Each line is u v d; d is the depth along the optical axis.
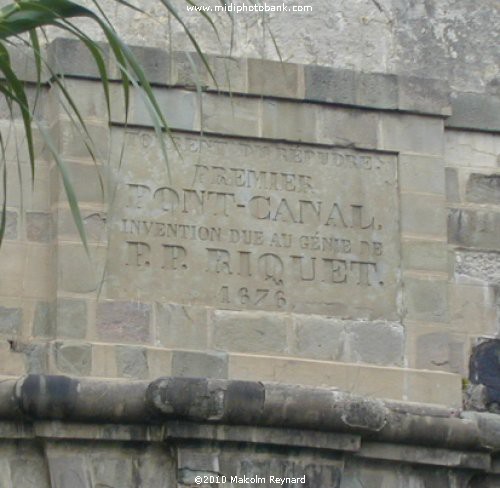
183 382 13.80
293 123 15.28
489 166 16.00
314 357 14.81
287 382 14.62
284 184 15.16
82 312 14.23
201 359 14.43
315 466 14.30
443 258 15.41
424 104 15.68
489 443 14.84
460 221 15.74
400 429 14.52
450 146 15.94
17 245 14.45
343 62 15.81
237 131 15.10
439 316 15.24
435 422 14.64
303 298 14.92
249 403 13.93
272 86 15.28
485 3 16.45
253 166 15.11
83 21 15.25
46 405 13.64
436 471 14.82
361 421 14.27
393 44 16.02
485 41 16.33
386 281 15.20
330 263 15.09
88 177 14.55
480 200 15.88
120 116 14.75
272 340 14.72
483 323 15.54
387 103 15.57
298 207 15.14
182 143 14.95
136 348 14.27
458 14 16.31
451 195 15.80
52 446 13.84
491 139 16.08
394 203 15.41
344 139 15.39
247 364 14.55
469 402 15.25
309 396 14.15
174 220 14.74
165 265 14.61
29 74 14.74
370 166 15.45
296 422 14.11
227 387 13.91
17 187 14.59
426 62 16.08
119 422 13.91
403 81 15.66
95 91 14.75
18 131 14.73
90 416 13.78
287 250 14.99
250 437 14.06
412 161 15.55
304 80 15.37
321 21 15.86
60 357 14.05
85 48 14.77
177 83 14.99
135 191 14.70
